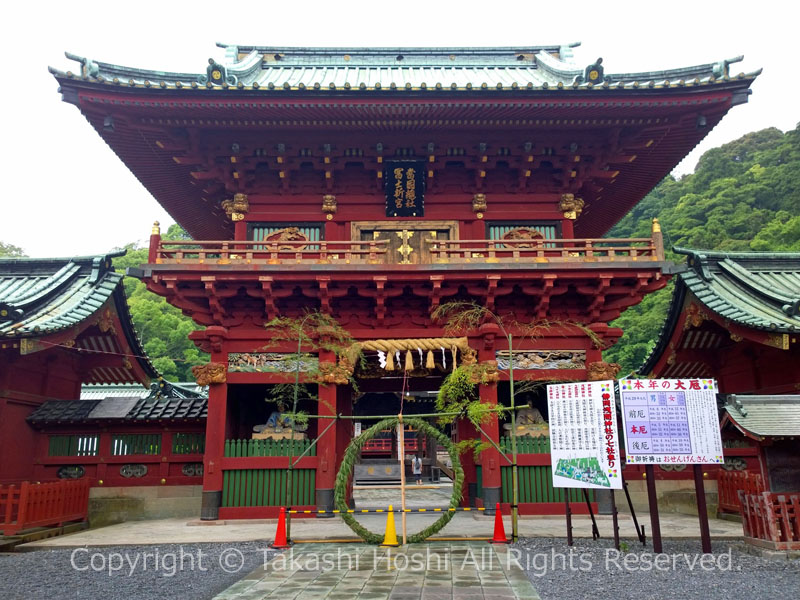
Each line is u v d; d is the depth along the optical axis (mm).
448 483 40875
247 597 8789
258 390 21906
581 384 12680
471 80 23750
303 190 19891
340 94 16531
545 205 20047
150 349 62094
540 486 17109
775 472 12156
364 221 19594
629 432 11844
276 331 17703
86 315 18234
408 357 16922
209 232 27172
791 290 20406
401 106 16922
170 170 20953
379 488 36031
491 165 19391
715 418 11844
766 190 83500
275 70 25141
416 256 19359
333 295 17359
